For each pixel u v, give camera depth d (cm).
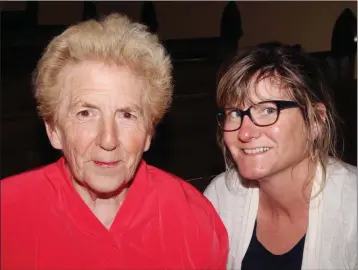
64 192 125
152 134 129
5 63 400
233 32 494
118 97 115
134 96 117
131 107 117
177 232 132
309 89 149
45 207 123
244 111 150
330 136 160
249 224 172
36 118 368
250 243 172
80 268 120
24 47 420
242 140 149
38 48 423
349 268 158
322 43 553
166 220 132
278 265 165
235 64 152
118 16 128
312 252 157
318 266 157
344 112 399
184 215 135
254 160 150
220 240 140
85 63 115
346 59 439
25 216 121
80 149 117
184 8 594
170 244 130
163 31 591
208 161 364
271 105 147
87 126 116
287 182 159
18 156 346
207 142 386
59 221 122
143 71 119
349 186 160
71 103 116
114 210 133
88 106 115
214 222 142
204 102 418
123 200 133
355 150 362
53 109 119
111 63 115
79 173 119
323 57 447
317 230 158
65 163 130
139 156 122
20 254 118
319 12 550
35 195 124
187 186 145
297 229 167
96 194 127
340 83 433
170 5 594
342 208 158
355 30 437
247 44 575
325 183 160
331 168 164
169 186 138
